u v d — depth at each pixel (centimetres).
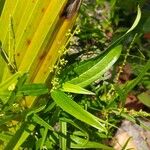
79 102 37
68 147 35
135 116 40
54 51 32
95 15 56
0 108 32
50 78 34
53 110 35
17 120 33
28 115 32
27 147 35
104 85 39
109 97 38
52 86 34
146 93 51
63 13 31
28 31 32
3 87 31
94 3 58
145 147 53
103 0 54
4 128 34
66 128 35
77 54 41
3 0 34
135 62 51
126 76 52
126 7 53
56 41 32
